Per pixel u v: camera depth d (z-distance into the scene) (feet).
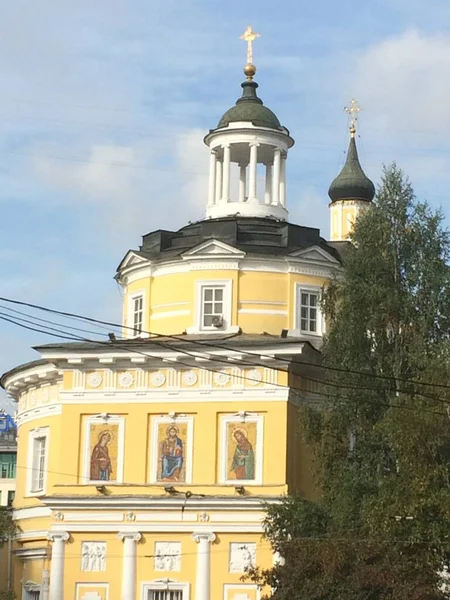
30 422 238.68
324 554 163.84
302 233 236.02
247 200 244.83
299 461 214.28
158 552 210.59
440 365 171.53
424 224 194.80
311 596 162.50
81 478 215.72
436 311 188.65
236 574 206.69
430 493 165.78
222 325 227.40
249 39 254.68
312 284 231.91
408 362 185.98
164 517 211.20
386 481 173.06
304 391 216.33
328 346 193.98
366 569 160.86
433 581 165.27
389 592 159.94
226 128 244.63
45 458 232.53
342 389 189.06
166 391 215.31
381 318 189.06
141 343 215.92
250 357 212.64
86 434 217.36
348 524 177.68
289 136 248.32
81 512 214.28
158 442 214.48
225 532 208.33
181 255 231.09
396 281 191.93
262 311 228.43
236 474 210.38
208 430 212.43
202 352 213.46
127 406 216.54
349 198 371.35
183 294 231.09
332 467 189.37
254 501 206.90
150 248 240.32
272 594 171.63
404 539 167.22
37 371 234.99
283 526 183.62
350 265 193.26
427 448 168.76
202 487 210.18
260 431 210.59
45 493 229.86
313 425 193.47
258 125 244.83
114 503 212.43
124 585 210.18
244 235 233.14
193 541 209.26
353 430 189.37
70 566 213.05
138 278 238.89
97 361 217.97
